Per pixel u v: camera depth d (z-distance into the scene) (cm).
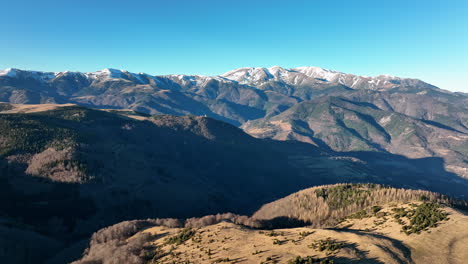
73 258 15000
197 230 12988
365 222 14100
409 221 11844
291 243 9675
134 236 14925
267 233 11419
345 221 15900
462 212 12306
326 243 9206
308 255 8488
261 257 8719
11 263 15275
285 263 8025
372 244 8938
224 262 8794
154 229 15275
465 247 8775
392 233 10794
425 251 8794
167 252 11069
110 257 11931
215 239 11262
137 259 10944
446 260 8256
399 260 8125
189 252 10369
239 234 11494
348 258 8012
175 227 15500
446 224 10500
